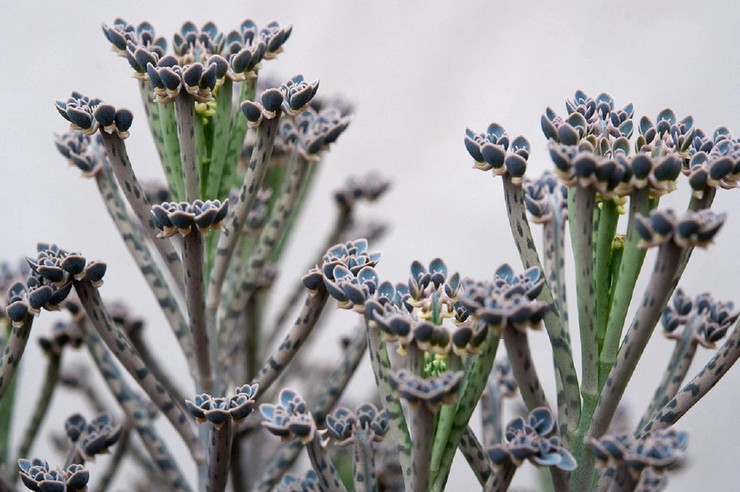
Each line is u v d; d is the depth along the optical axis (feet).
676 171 1.80
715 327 1.92
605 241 1.86
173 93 1.93
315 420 2.02
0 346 2.14
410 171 4.90
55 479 1.89
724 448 4.52
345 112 2.24
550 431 1.79
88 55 4.76
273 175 2.19
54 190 4.79
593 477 1.87
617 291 1.86
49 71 4.76
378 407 2.32
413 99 4.86
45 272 1.89
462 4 4.82
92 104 1.94
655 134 1.88
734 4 4.70
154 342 4.73
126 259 4.80
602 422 1.86
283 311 2.26
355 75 4.85
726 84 4.67
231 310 2.08
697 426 4.54
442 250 4.89
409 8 4.83
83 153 2.03
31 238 4.77
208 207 1.90
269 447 2.31
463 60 4.84
